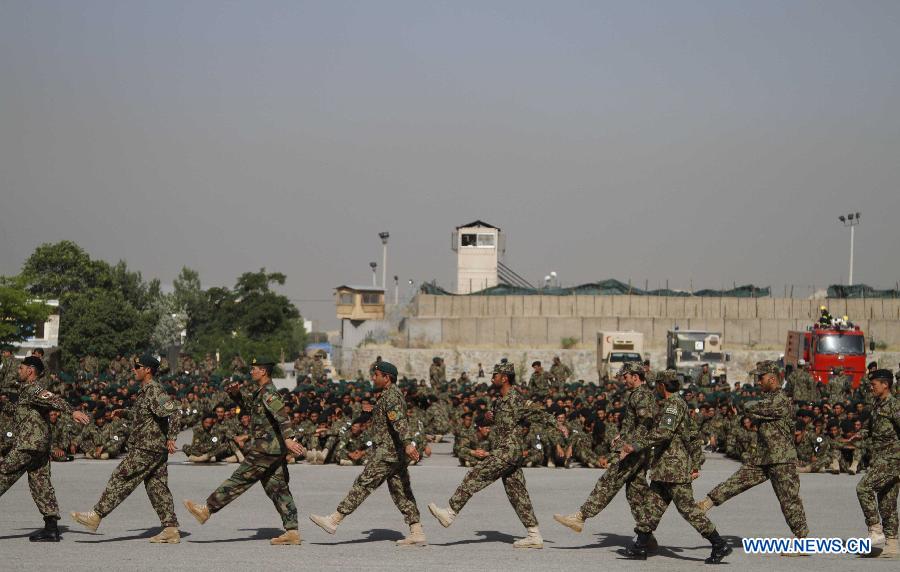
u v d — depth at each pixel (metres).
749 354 68.50
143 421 13.45
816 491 21.36
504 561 12.73
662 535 15.32
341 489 20.56
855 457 25.42
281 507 13.66
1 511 16.80
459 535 15.03
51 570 11.63
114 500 13.39
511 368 13.78
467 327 72.88
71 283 91.75
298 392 34.31
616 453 13.49
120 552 12.91
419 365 70.19
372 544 13.94
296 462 27.38
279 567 11.97
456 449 26.66
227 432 26.00
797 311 73.50
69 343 83.69
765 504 19.09
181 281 106.19
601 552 13.70
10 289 63.00
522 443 13.74
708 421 31.23
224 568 11.85
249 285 99.81
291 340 100.56
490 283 84.50
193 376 47.97
